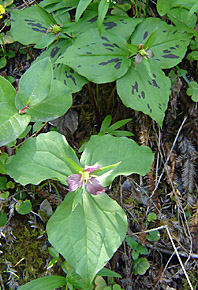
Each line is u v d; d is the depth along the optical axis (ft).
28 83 2.04
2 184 2.40
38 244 2.37
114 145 2.12
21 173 2.04
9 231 2.37
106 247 1.98
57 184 2.43
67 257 1.95
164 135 2.53
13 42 2.72
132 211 2.43
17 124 2.01
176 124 2.53
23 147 2.09
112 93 2.52
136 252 2.35
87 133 2.62
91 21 2.38
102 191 1.94
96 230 2.00
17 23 2.44
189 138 2.50
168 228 2.40
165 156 2.50
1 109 2.02
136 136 2.54
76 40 2.26
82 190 2.06
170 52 2.28
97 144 2.13
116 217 2.03
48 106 2.11
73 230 1.99
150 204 2.43
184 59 2.60
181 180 2.47
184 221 2.41
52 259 2.28
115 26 2.30
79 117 2.63
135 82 2.20
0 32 2.73
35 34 2.41
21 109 2.04
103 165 2.10
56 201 2.42
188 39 2.31
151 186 2.45
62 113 2.12
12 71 2.73
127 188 2.46
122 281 2.31
